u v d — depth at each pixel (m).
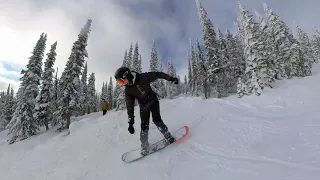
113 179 3.40
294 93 9.74
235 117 5.27
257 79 20.33
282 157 2.98
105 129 5.80
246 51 26.69
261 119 4.88
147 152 3.89
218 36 38.16
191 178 2.94
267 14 37.22
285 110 6.12
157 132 4.99
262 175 2.62
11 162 6.32
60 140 6.28
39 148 6.28
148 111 4.09
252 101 8.05
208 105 6.77
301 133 3.69
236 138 3.89
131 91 3.99
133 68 39.47
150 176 3.23
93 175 3.69
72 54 24.30
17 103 23.67
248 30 26.73
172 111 6.64
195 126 4.89
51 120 26.86
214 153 3.49
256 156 3.15
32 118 23.88
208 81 33.38
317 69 47.81
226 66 35.66
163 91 57.19
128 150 4.35
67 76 23.47
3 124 42.41
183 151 3.77
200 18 34.09
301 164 2.70
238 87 19.66
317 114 4.89
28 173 4.79
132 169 3.54
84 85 47.47
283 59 34.03
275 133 3.88
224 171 2.91
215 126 4.66
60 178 3.92
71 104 22.67
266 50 26.17
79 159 4.48
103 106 22.45
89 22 25.86
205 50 33.22
